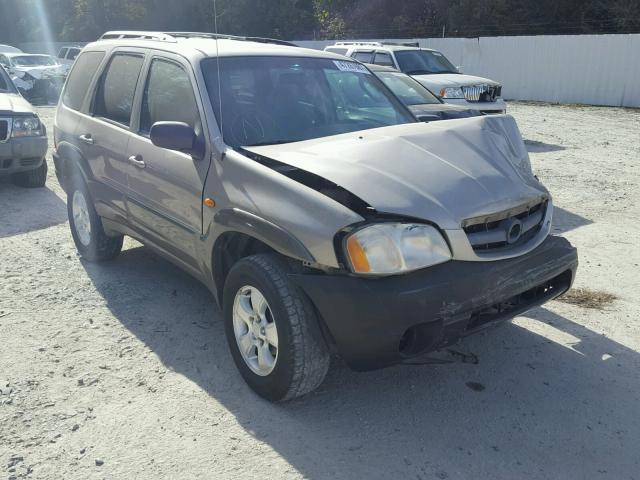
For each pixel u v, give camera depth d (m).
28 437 3.23
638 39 20.59
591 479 2.98
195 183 3.94
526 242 3.64
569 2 30.41
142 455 3.11
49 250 6.02
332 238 3.14
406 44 13.90
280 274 3.35
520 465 3.08
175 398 3.60
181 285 5.23
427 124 4.19
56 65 22.23
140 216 4.62
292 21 36.62
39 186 8.62
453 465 3.07
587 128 15.47
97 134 5.06
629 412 3.53
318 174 3.35
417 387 3.76
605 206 7.87
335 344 3.32
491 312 3.45
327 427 3.36
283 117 4.20
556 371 3.95
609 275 5.52
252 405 3.55
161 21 37.28
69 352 4.09
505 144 4.03
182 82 4.27
